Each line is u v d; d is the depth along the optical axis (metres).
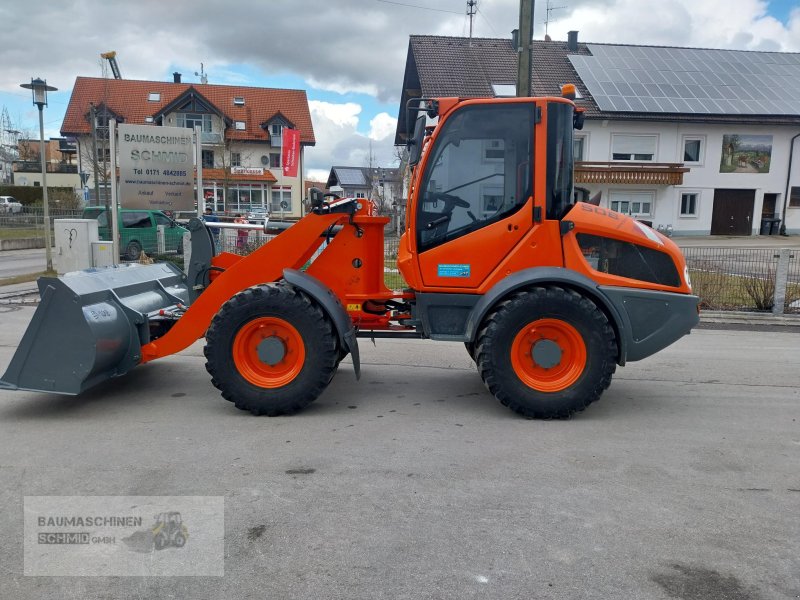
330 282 5.35
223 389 4.80
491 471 3.81
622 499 3.45
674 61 31.83
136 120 41.03
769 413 5.09
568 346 4.81
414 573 2.71
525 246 4.89
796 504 3.41
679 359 7.16
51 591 2.57
